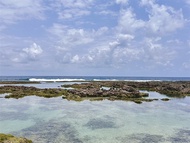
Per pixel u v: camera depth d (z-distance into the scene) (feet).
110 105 151.33
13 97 186.80
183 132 88.12
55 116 114.11
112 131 88.48
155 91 262.47
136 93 197.26
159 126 96.78
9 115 115.24
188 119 110.93
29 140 73.20
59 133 84.64
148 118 112.27
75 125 96.73
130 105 152.56
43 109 133.28
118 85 303.48
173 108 142.61
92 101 169.99
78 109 134.62
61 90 222.07
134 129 91.76
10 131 86.43
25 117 110.83
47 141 74.95
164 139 79.30
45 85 344.08
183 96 213.05
